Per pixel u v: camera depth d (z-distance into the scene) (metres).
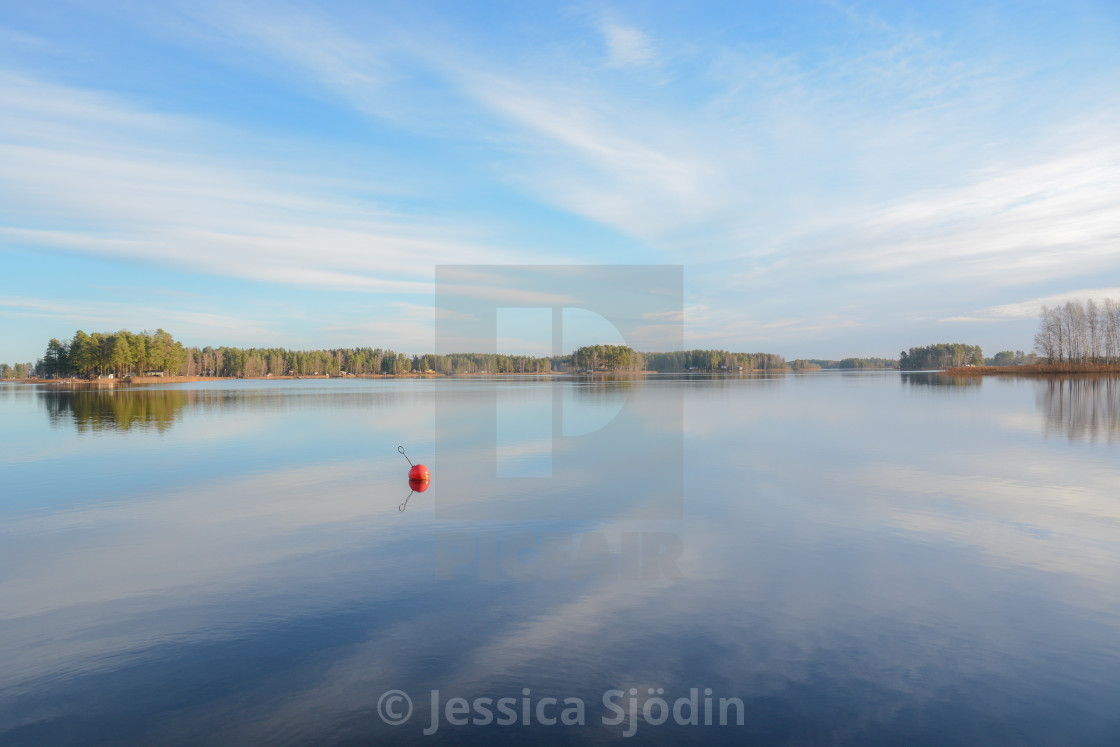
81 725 6.50
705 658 7.76
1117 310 103.56
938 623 8.66
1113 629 8.43
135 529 13.65
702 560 11.34
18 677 7.46
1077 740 6.13
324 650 8.05
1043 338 109.75
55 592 10.06
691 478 18.80
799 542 12.35
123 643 8.28
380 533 13.22
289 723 6.49
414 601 9.56
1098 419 33.88
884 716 6.51
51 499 16.58
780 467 20.52
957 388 67.88
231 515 14.80
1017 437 27.09
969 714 6.55
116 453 24.78
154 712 6.73
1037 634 8.30
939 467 20.19
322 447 26.31
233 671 7.55
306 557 11.68
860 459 21.94
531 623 8.78
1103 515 14.11
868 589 9.88
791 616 8.91
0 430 33.19
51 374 162.25
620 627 8.62
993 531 12.95
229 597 9.78
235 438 29.41
